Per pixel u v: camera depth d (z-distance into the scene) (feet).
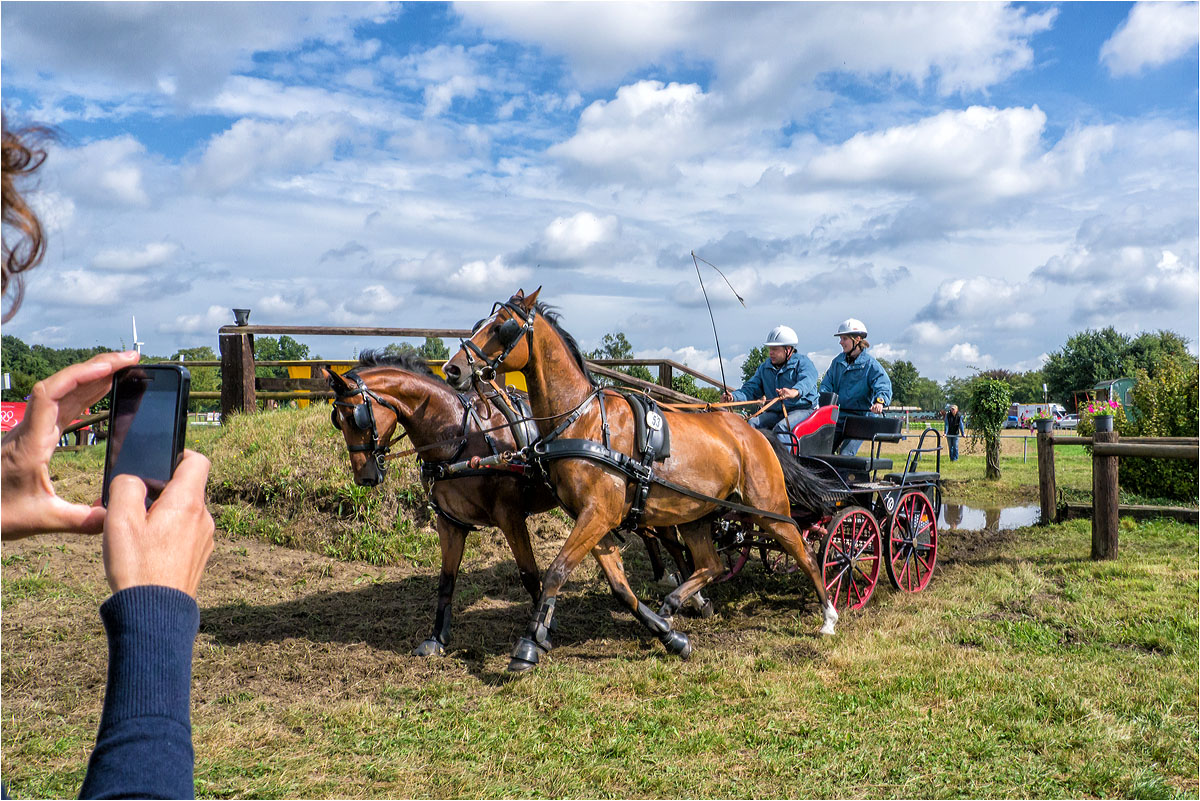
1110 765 12.62
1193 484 39.09
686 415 18.60
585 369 17.66
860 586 24.20
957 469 60.90
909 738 13.55
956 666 16.78
